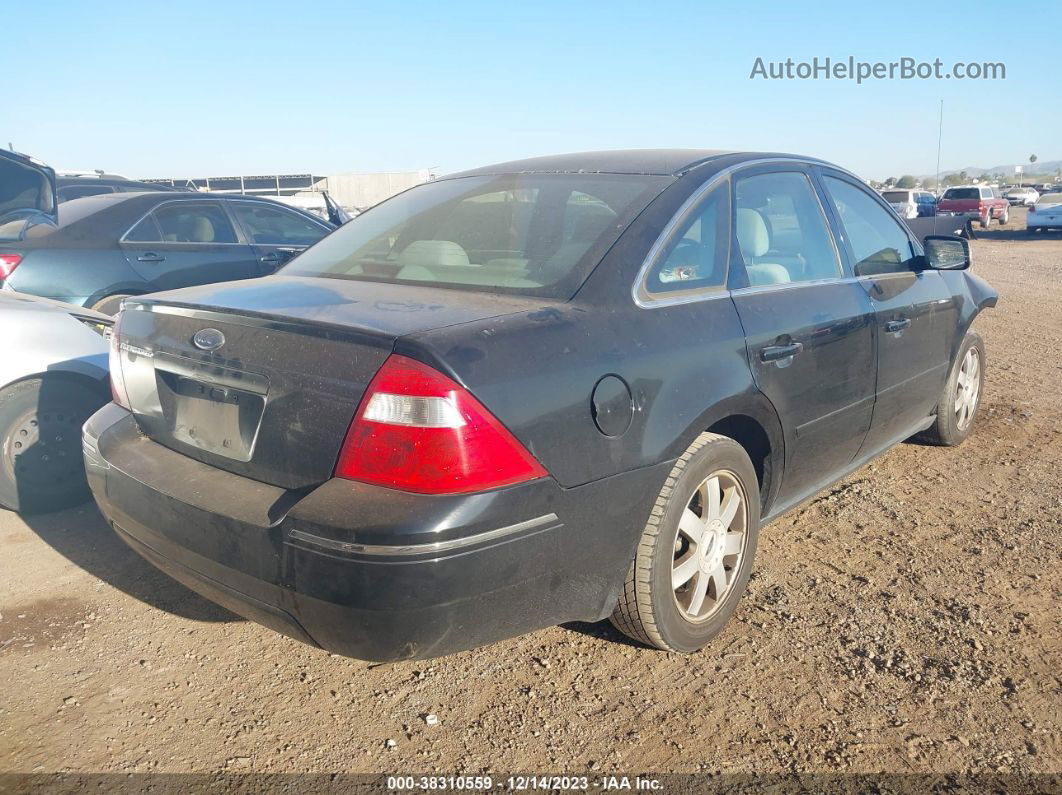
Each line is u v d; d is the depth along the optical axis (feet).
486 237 10.09
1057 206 101.09
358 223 12.01
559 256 9.29
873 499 14.60
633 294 8.97
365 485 7.29
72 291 20.94
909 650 9.96
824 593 11.34
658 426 8.64
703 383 9.16
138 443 9.32
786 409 10.50
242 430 8.24
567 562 8.01
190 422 8.82
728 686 9.30
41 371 13.33
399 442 7.14
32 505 13.62
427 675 9.55
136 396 9.52
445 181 12.32
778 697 9.11
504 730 8.61
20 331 13.30
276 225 26.43
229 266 24.23
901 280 13.61
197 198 24.31
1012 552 12.54
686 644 9.70
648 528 8.91
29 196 18.63
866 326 12.16
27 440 13.48
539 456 7.59
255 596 7.77
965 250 14.05
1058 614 10.75
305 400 7.66
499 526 7.34
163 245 22.93
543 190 10.75
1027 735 8.48
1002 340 30.99
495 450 7.30
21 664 9.62
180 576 8.62
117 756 8.17
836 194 13.20
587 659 9.86
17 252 20.27
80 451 13.87
